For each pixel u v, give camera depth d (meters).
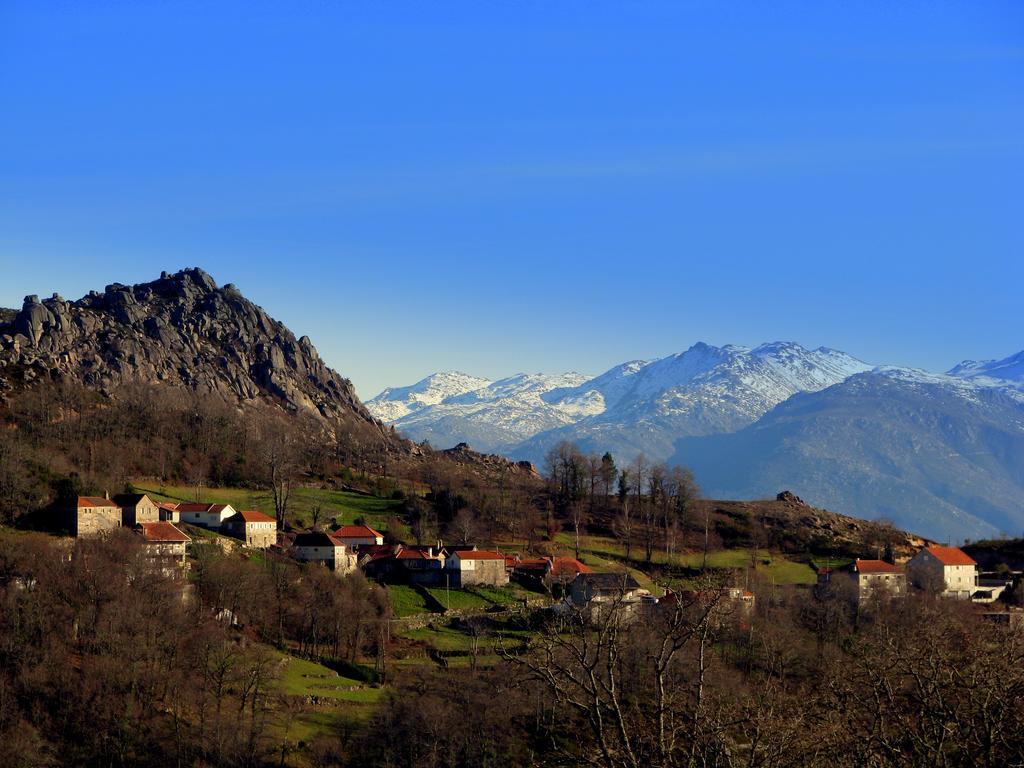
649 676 135.00
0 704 155.50
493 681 165.88
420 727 156.88
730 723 60.56
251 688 174.62
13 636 171.38
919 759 61.78
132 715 159.50
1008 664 64.94
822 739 62.75
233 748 152.38
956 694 68.12
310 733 163.88
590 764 55.69
